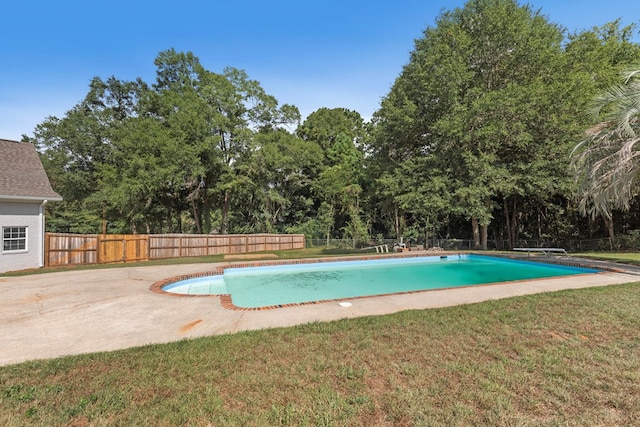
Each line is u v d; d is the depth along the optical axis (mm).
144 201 24094
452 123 15484
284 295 9148
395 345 3875
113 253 14656
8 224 11703
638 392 2770
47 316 5402
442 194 16062
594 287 7145
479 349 3729
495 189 15414
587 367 3238
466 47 16953
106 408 2627
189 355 3654
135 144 20844
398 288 10195
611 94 9875
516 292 6855
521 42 16641
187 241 17984
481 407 2590
